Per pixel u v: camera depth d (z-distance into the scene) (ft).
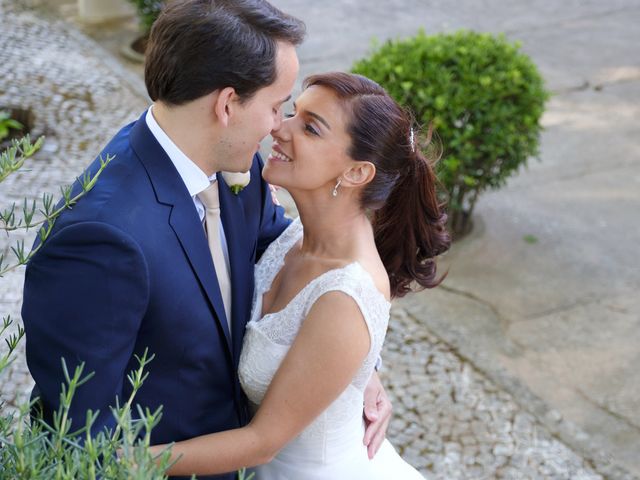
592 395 12.81
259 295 6.45
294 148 5.88
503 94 15.51
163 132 5.59
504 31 28.55
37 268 5.29
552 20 29.71
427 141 7.07
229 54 5.22
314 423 6.34
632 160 20.57
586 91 24.32
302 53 25.53
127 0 25.12
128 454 3.68
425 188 6.73
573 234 17.29
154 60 5.41
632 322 14.60
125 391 5.67
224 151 5.62
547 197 18.71
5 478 3.88
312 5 29.96
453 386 12.41
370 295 5.82
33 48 23.67
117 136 5.90
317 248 6.22
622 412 12.47
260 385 6.10
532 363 13.43
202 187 5.73
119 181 5.45
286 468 6.56
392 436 11.35
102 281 5.17
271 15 5.40
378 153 5.89
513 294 15.23
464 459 11.08
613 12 30.71
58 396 5.26
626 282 15.79
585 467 11.16
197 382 5.84
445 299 14.93
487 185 17.80
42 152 17.72
